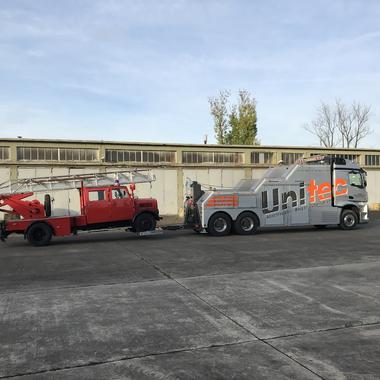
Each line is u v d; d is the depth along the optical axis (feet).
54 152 81.20
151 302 22.75
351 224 63.26
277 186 59.16
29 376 13.93
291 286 26.03
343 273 29.78
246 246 44.98
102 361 15.06
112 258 38.14
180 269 31.96
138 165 86.79
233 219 57.31
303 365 14.49
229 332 17.94
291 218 59.72
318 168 61.36
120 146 85.76
